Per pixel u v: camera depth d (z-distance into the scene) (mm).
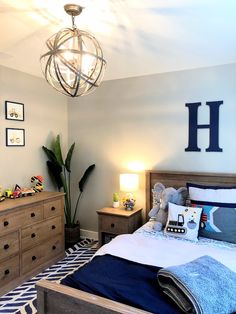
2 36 2193
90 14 1816
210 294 1307
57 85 1859
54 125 3775
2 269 2430
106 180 3746
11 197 2867
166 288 1433
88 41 2055
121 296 1425
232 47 2461
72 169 4004
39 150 3535
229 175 2900
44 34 2148
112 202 3711
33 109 3422
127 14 1818
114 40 2271
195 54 2652
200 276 1423
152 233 2555
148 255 2014
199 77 3088
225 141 2984
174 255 2018
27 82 3322
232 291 1354
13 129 3141
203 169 3115
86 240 3820
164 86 3293
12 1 1649
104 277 1649
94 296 1308
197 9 1758
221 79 2977
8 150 3088
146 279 1636
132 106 3510
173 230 2461
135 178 3293
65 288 1379
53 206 3074
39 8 1740
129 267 1803
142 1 1649
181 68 3125
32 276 2760
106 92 3678
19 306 2283
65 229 3701
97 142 3789
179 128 3230
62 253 3227
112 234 3227
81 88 1816
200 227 2467
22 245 2643
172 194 2760
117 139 3639
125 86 3541
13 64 2977
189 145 3176
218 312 1254
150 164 3422
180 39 2262
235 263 1879
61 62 1607
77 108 3920
